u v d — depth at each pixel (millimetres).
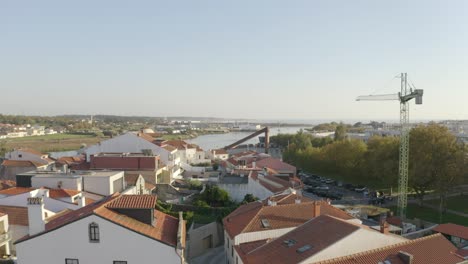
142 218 34844
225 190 78812
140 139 107750
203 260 51000
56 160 120312
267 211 46281
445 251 34625
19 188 63531
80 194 61656
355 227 33844
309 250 32406
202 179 99250
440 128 87875
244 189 79938
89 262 32000
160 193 85875
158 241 32000
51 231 31984
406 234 60188
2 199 56938
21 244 32219
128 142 107938
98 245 31922
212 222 58781
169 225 37469
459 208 86375
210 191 75500
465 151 83562
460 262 33562
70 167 98000
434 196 98375
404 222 67812
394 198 97562
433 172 83250
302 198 57719
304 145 167125
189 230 53719
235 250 40344
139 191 78688
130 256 31953
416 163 84375
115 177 71125
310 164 131875
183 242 33875
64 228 31953
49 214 47969
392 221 65688
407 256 31141
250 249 38531
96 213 31828
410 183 86500
